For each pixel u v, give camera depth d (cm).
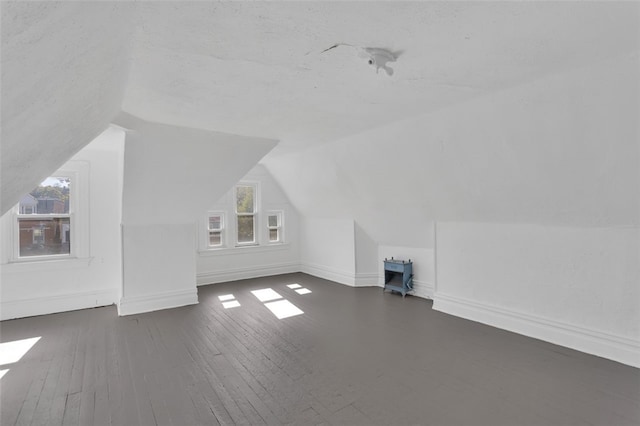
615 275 292
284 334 366
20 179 175
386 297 511
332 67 216
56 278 448
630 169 245
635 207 264
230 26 166
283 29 170
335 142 429
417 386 258
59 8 84
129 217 433
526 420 215
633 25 169
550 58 205
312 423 216
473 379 266
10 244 423
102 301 475
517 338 346
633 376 264
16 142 125
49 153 189
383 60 198
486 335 356
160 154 371
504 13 159
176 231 475
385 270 548
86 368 291
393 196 453
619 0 148
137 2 141
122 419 222
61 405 238
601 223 296
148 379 273
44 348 332
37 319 417
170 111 300
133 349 329
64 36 100
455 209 402
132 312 439
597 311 304
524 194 321
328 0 146
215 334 367
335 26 168
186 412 229
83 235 464
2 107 92
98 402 241
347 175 476
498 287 381
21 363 301
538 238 344
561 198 299
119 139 372
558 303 330
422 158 364
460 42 186
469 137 308
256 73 224
